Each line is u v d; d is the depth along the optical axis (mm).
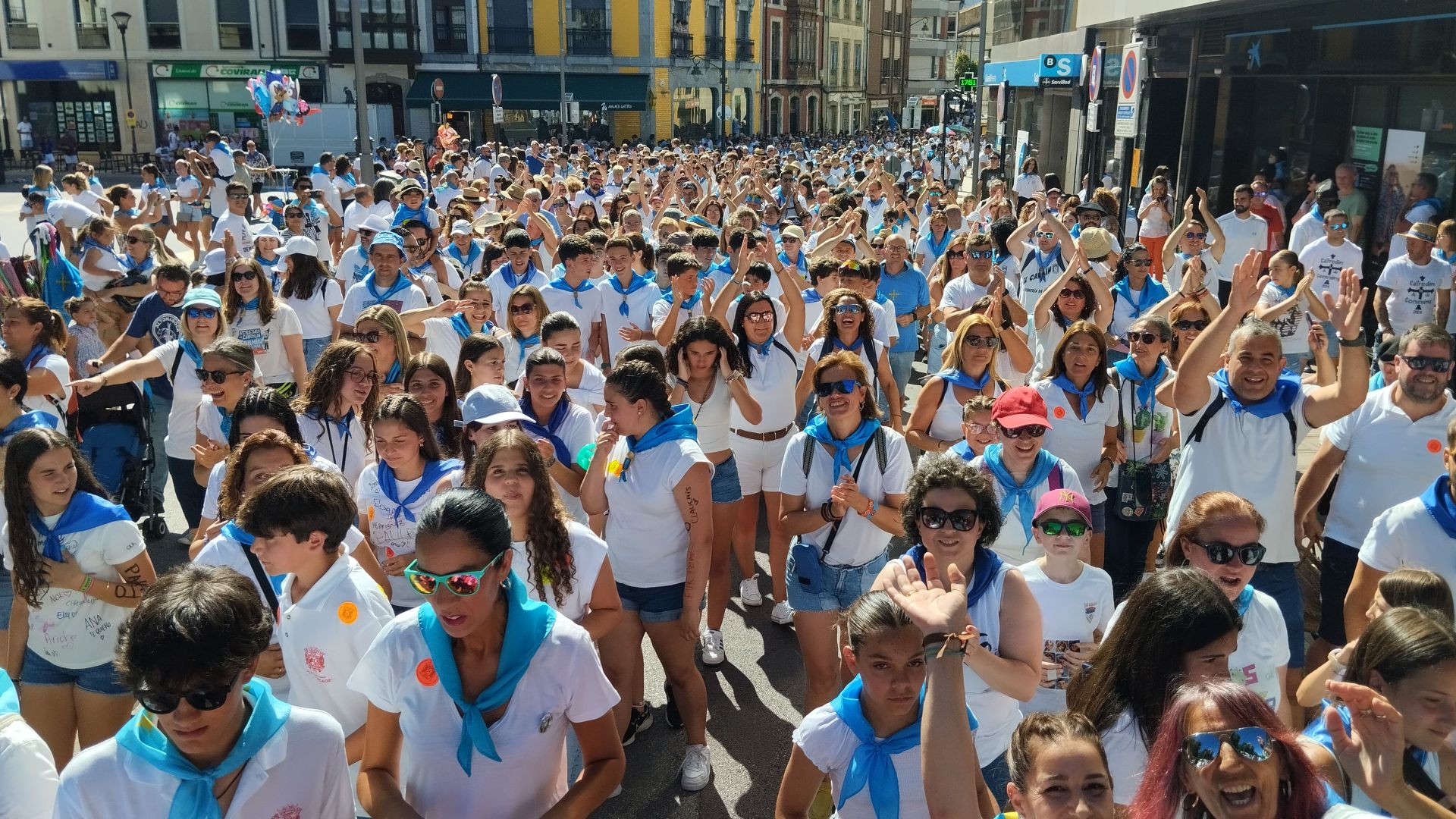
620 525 4746
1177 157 20031
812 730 2980
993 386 6281
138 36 45938
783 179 16453
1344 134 13773
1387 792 2678
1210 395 4863
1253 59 15984
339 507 3396
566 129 39406
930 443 6199
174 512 8062
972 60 69000
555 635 2936
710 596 5883
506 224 11617
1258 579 4734
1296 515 5082
